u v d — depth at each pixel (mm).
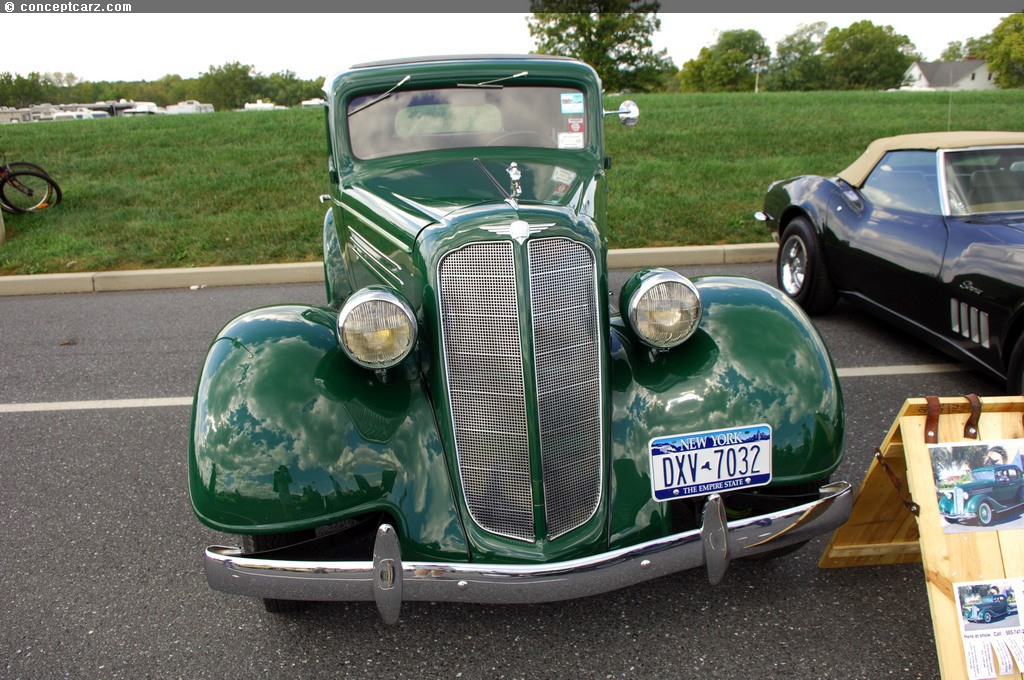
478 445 2299
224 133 13328
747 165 10266
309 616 2621
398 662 2396
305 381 2340
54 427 4199
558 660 2379
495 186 3059
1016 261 3758
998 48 60531
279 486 2189
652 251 7340
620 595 2678
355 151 3658
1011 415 2227
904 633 2443
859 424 3926
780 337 2547
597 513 2373
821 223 5488
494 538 2316
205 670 2385
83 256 7637
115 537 3137
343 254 3729
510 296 2168
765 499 2584
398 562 2086
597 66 52344
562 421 2291
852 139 12117
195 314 6281
